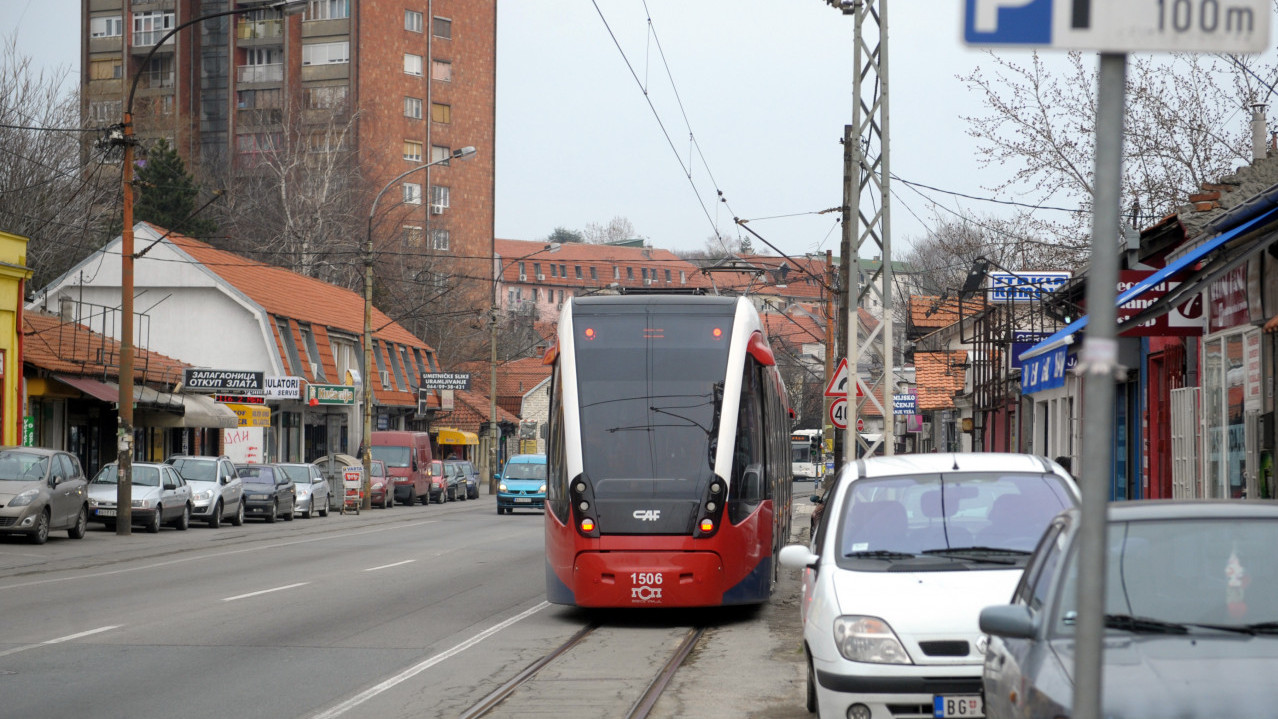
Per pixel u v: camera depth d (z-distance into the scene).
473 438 77.94
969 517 9.16
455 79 98.88
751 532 15.55
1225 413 16.98
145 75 93.00
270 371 52.66
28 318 39.44
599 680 11.28
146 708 9.72
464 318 90.00
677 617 16.06
